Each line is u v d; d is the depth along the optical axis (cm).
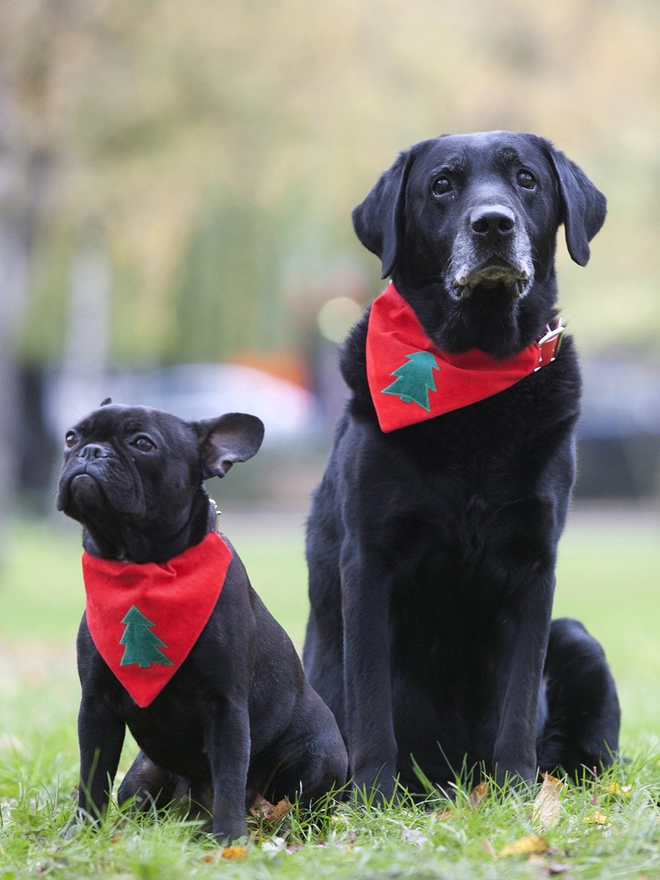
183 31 1797
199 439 487
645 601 1623
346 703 517
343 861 384
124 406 478
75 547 2442
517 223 509
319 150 1988
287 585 1739
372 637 510
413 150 556
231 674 449
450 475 504
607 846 398
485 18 2189
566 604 1586
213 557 462
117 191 1838
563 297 2381
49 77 1720
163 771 498
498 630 525
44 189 1867
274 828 474
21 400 3169
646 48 2197
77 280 2659
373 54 2034
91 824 423
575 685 556
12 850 413
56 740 645
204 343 2759
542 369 520
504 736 501
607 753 552
